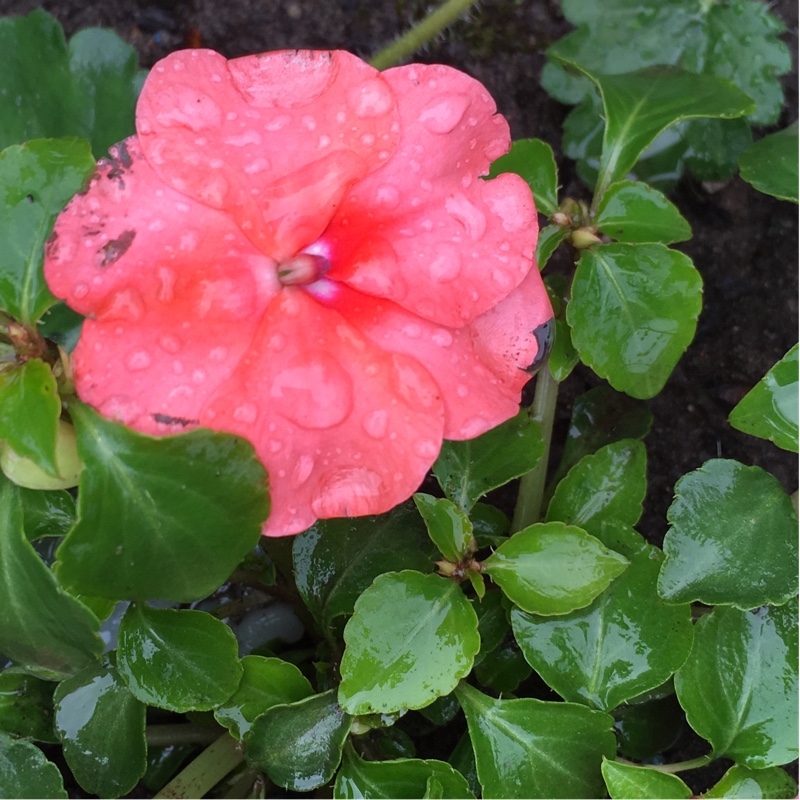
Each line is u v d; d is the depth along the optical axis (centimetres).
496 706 13
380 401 11
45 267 11
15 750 13
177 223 11
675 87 15
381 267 11
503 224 12
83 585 11
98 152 14
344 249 11
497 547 14
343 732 13
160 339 11
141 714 13
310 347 11
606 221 14
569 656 14
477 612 15
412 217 12
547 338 12
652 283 13
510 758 13
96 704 13
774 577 13
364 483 11
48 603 12
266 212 11
